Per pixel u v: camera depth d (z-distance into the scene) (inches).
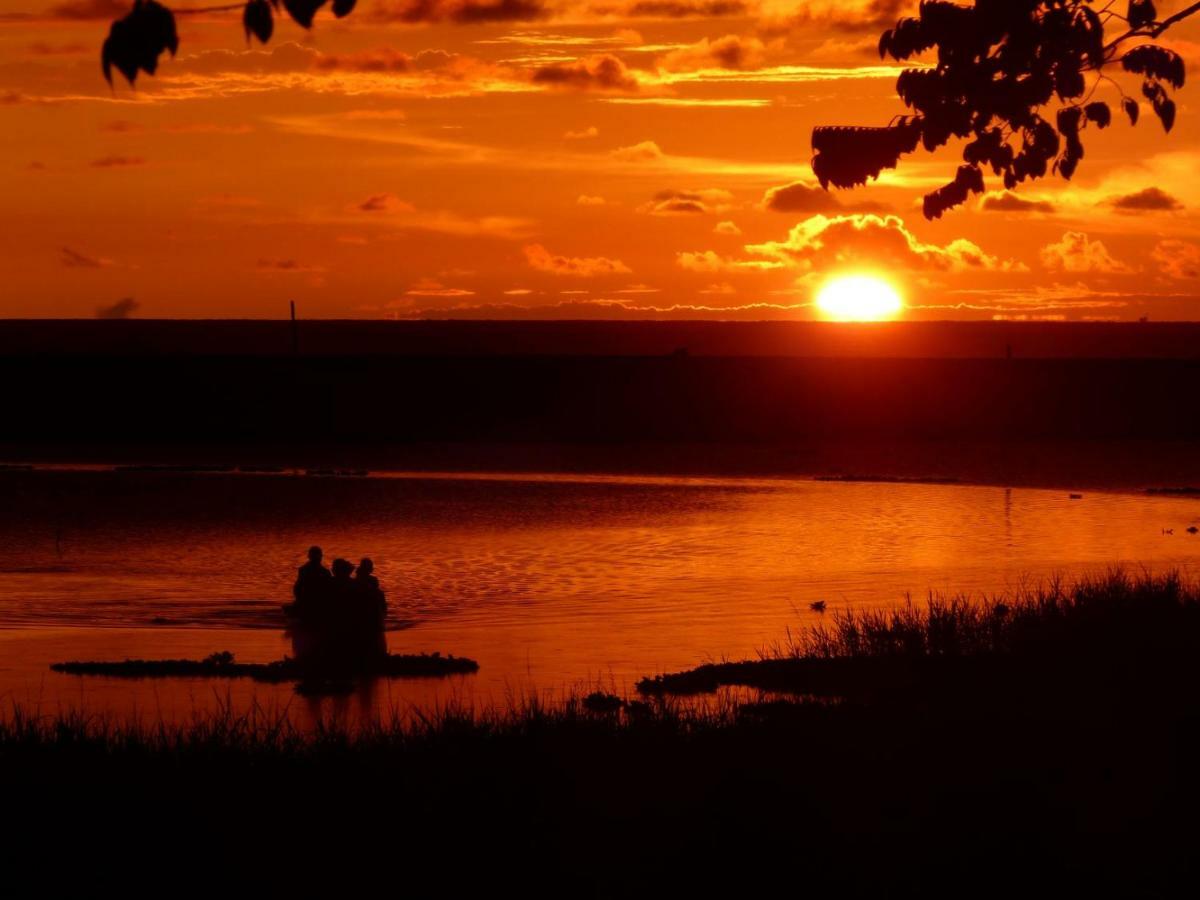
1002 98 835.4
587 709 1477.6
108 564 3376.0
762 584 2888.8
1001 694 1492.4
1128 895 880.9
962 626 1904.5
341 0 524.7
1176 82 828.0
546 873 921.5
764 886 898.1
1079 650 1678.2
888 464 6638.8
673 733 1259.8
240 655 2091.5
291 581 3090.6
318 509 4613.7
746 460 6894.7
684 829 982.4
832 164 853.8
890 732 1256.2
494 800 1055.0
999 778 1088.2
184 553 3577.8
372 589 1964.8
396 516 4407.0
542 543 3740.2
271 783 1109.1
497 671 1891.0
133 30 506.6
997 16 818.2
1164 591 2007.9
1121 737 1221.1
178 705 1656.0
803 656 1876.2
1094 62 832.9
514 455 7258.9
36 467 6422.2
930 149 848.9
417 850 962.1
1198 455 7135.8
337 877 922.7
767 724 1312.7
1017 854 934.4
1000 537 3801.7
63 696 1720.0
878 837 965.2
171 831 1000.9
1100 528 3996.1
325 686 1779.0
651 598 2736.2
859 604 2522.1
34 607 2723.9
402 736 1290.6
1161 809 1017.5
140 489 5339.6
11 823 1026.1
